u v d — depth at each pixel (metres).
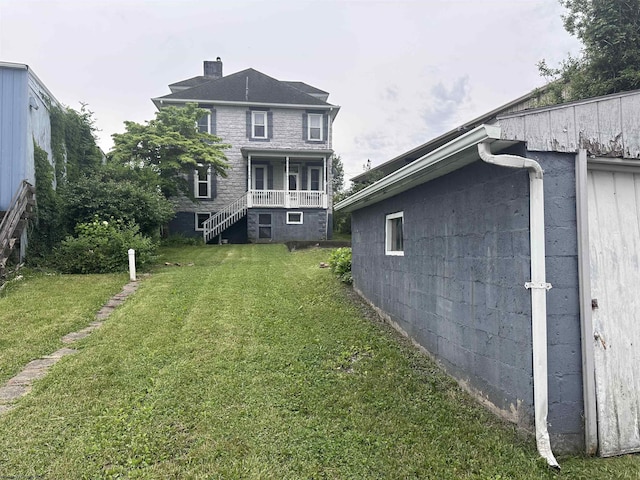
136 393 3.64
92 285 8.16
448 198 4.00
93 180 11.52
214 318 5.97
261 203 17.72
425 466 2.62
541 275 2.74
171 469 2.58
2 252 7.87
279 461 2.68
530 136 2.76
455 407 3.41
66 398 3.54
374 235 6.43
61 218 10.79
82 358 4.47
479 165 3.44
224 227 17.70
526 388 2.87
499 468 2.58
